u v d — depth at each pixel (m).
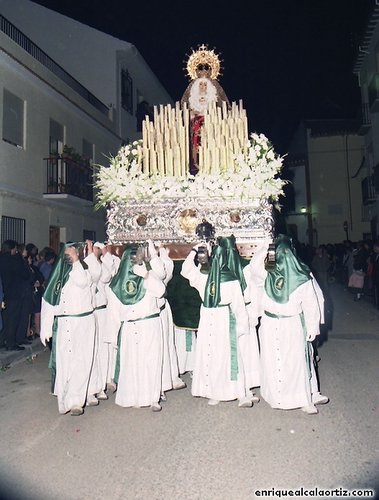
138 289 5.11
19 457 4.04
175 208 6.30
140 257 5.01
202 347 5.27
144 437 4.41
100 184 6.57
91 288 5.25
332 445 4.14
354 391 5.81
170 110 6.95
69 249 5.10
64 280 5.15
